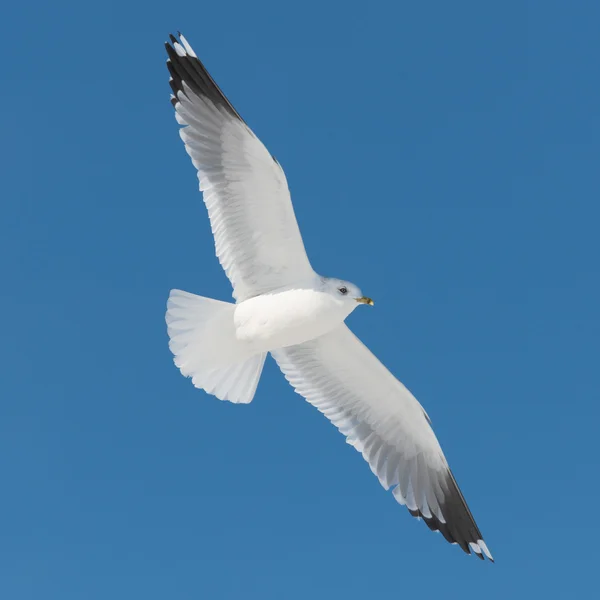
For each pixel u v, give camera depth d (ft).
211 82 39.11
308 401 44.39
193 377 40.70
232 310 39.99
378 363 42.50
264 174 38.37
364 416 44.47
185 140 39.99
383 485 44.11
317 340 43.11
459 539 44.14
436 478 44.86
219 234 40.11
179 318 39.96
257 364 41.45
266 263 40.37
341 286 40.22
